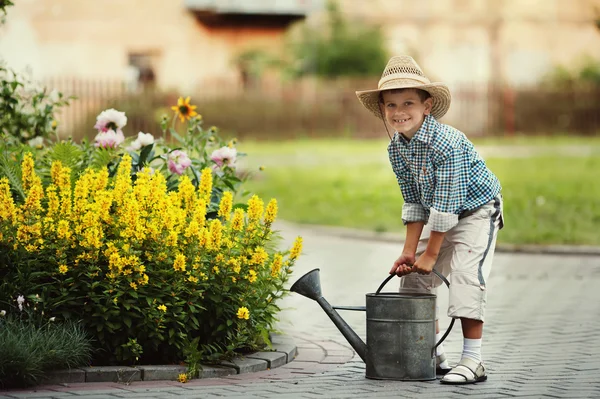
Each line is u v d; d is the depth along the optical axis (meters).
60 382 6.48
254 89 41.66
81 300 6.85
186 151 9.13
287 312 10.26
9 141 9.76
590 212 19.27
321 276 12.95
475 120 43.59
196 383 6.61
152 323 6.83
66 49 42.94
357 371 7.20
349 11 49.44
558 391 6.45
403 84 6.80
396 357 6.79
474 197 6.93
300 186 25.50
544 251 15.25
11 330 6.52
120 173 7.27
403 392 6.40
